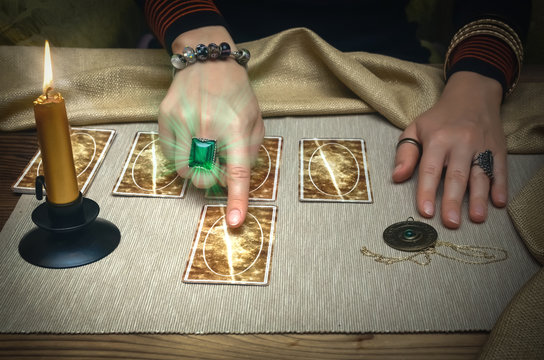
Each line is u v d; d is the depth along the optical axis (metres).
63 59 0.93
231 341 0.59
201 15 0.84
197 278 0.65
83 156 0.80
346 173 0.79
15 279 0.64
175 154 0.75
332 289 0.64
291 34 0.91
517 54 0.87
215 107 0.72
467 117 0.79
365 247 0.69
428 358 0.58
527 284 0.59
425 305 0.62
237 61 0.81
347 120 0.89
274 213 0.72
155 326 0.60
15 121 0.86
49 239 0.67
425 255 0.68
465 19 0.90
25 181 0.77
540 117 0.84
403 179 0.77
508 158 0.81
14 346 0.58
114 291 0.63
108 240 0.68
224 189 0.76
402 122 0.86
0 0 0.98
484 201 0.72
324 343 0.59
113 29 1.13
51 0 1.03
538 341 0.55
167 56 0.94
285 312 0.61
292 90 0.93
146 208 0.73
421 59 1.06
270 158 0.81
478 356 0.57
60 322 0.60
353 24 1.03
